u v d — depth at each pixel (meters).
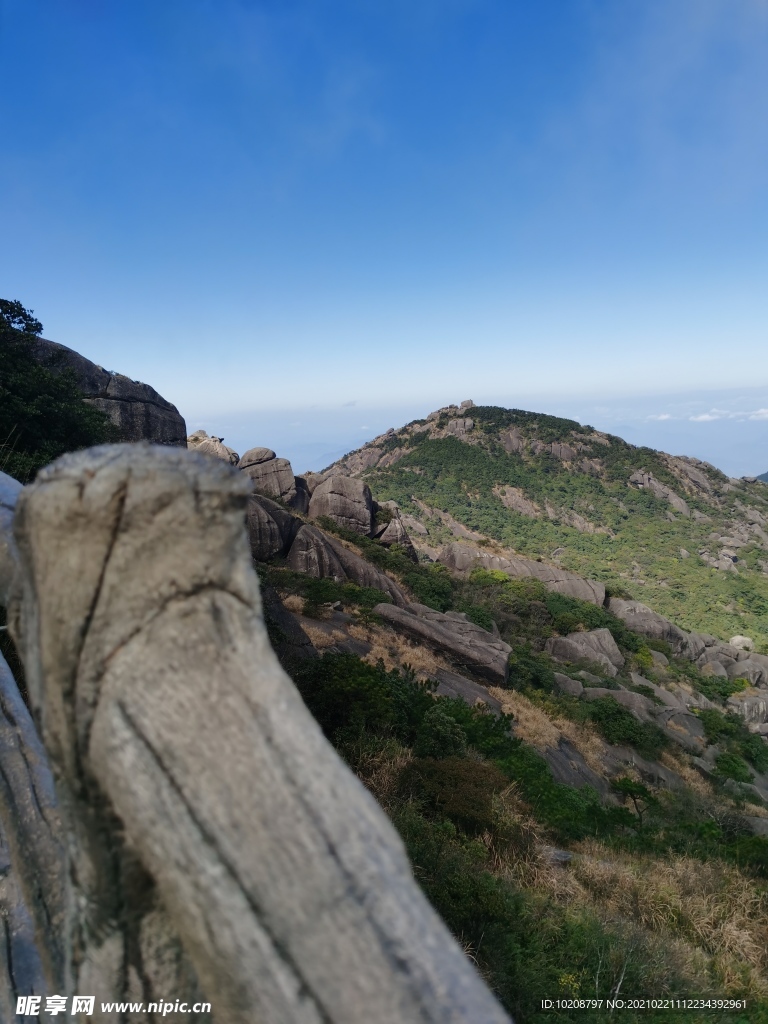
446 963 0.49
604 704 18.33
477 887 4.63
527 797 8.15
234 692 0.57
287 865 0.51
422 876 4.88
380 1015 0.46
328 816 0.52
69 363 20.39
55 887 0.93
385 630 17.33
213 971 0.54
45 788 1.10
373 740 7.60
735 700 30.95
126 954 0.63
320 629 14.73
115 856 0.62
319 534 25.55
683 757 18.11
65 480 0.61
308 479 34.88
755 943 5.72
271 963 0.50
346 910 0.49
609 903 5.80
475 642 18.53
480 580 36.28
